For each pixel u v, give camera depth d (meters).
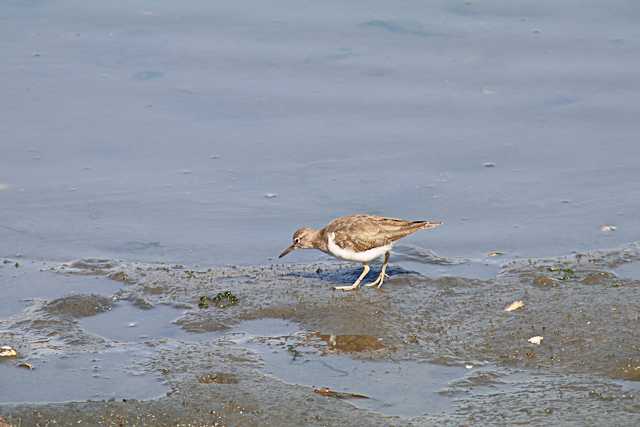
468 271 14.36
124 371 11.25
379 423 9.98
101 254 15.23
